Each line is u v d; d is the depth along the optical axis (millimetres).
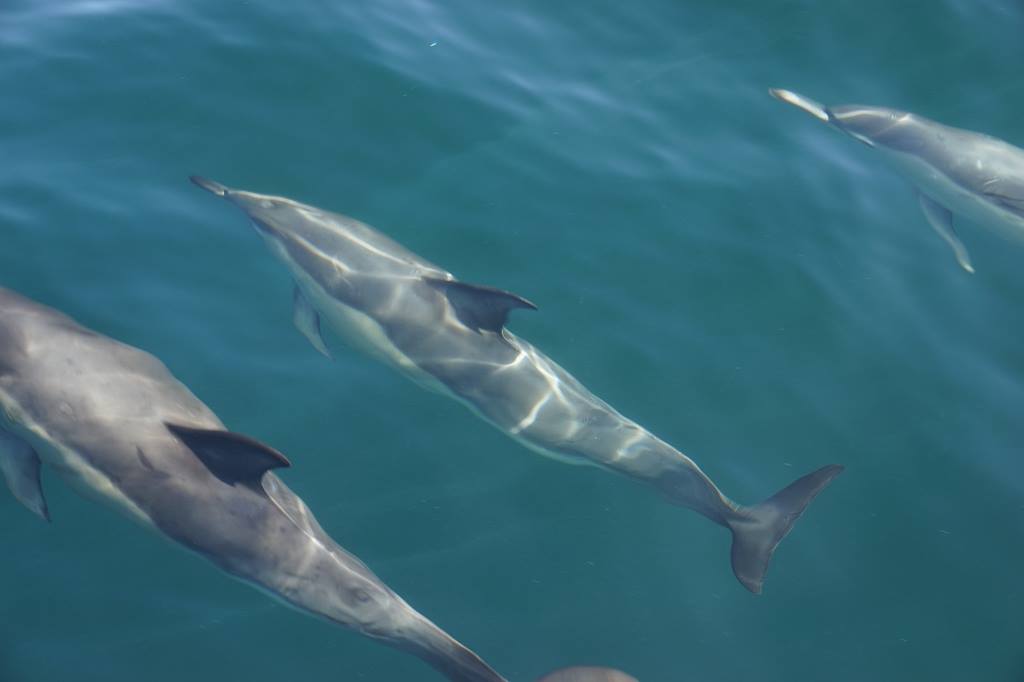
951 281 8773
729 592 8016
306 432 8102
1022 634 7949
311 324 8289
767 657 7906
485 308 8062
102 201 8500
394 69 9141
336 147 8836
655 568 8031
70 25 9078
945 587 8023
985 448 8289
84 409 7672
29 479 7691
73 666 7637
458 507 8039
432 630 7641
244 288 8383
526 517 8062
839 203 8961
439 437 8164
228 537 7617
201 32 9133
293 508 7750
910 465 8242
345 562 7707
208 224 8516
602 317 8484
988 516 8148
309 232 8352
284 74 9039
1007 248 8977
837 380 8414
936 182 9023
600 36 9523
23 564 7770
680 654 7891
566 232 8703
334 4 9367
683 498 8078
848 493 8188
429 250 8586
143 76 8922
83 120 8734
